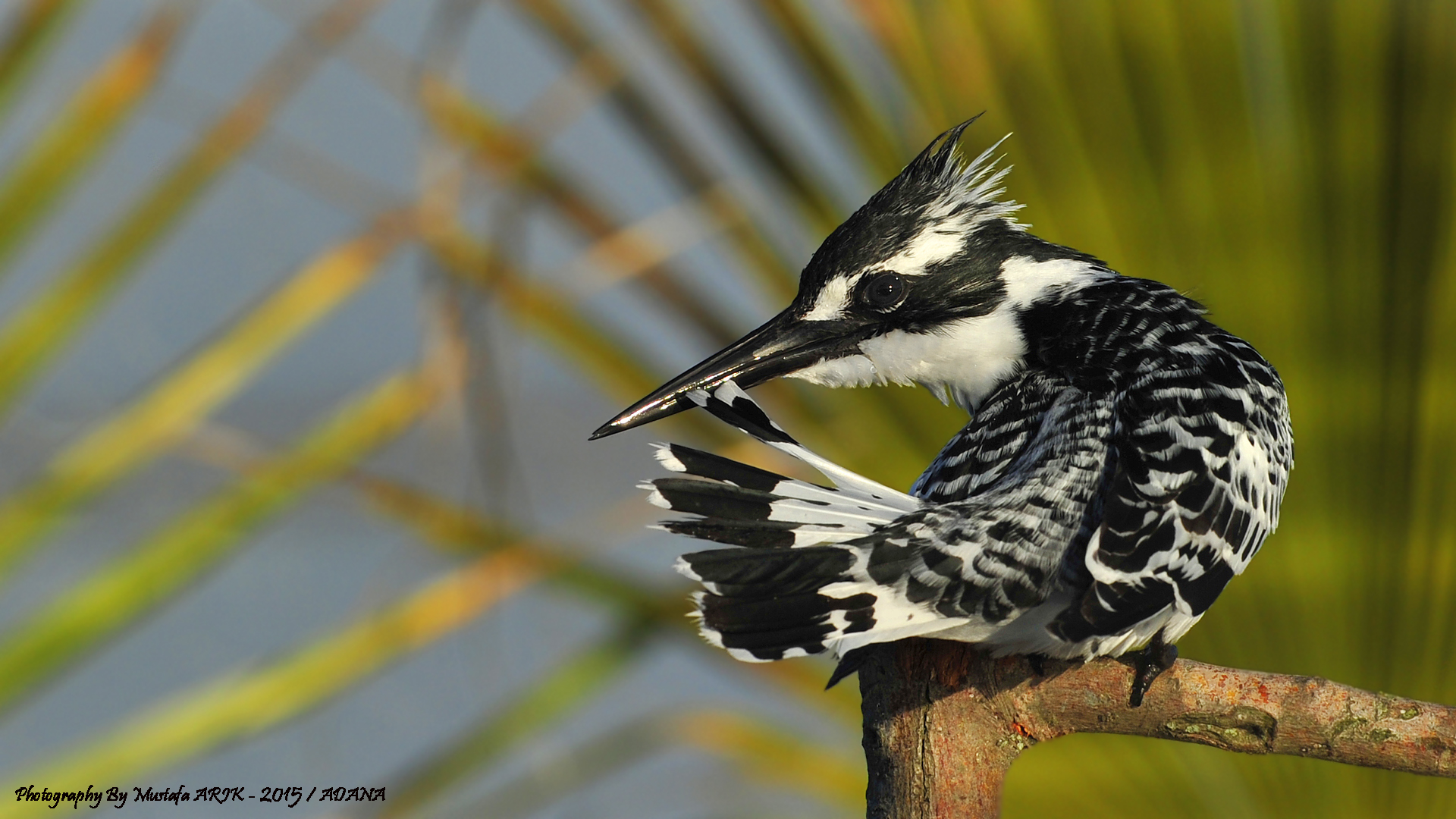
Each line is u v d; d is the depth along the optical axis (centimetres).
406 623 487
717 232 489
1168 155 486
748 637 474
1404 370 483
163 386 486
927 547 475
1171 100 486
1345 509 484
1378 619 483
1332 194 484
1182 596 475
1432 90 484
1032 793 484
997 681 476
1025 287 483
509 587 488
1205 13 485
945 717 476
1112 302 482
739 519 476
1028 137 487
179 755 485
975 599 475
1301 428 484
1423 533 483
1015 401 480
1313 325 484
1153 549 475
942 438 487
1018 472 478
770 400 488
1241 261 485
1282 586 484
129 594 485
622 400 489
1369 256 484
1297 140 485
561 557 488
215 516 486
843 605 475
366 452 488
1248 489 477
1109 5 486
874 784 477
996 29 487
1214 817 483
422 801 488
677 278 489
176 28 486
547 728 489
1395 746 475
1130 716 476
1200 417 477
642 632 489
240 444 487
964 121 488
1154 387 479
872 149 488
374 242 488
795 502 476
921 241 483
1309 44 485
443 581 488
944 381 484
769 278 490
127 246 486
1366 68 484
